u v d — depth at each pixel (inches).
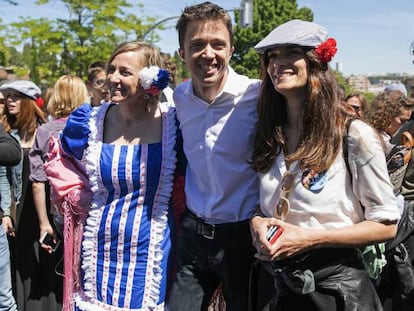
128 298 105.9
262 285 96.7
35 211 153.5
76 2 589.9
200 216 102.8
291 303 88.4
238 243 100.6
